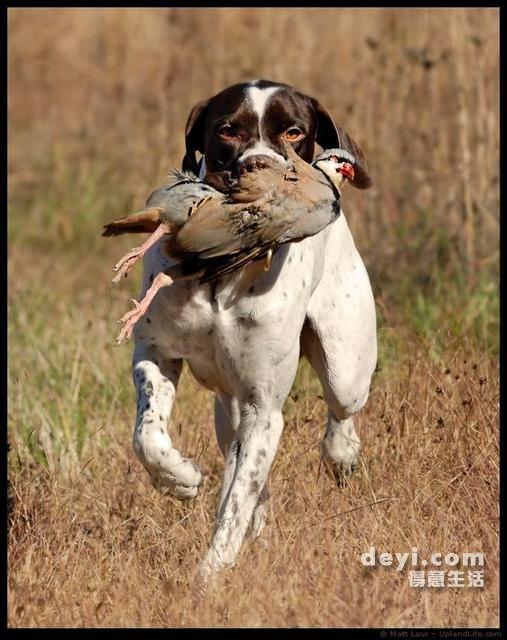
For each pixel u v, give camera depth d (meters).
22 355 18.39
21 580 11.05
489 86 20.92
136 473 14.04
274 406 12.05
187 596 10.70
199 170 12.84
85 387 16.84
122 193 26.72
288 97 11.99
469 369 14.90
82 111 31.53
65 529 12.47
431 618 10.40
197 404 15.80
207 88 25.45
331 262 13.46
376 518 12.23
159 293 11.69
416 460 13.34
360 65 23.16
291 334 11.96
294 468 13.55
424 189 21.50
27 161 29.66
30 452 14.60
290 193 10.30
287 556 11.30
